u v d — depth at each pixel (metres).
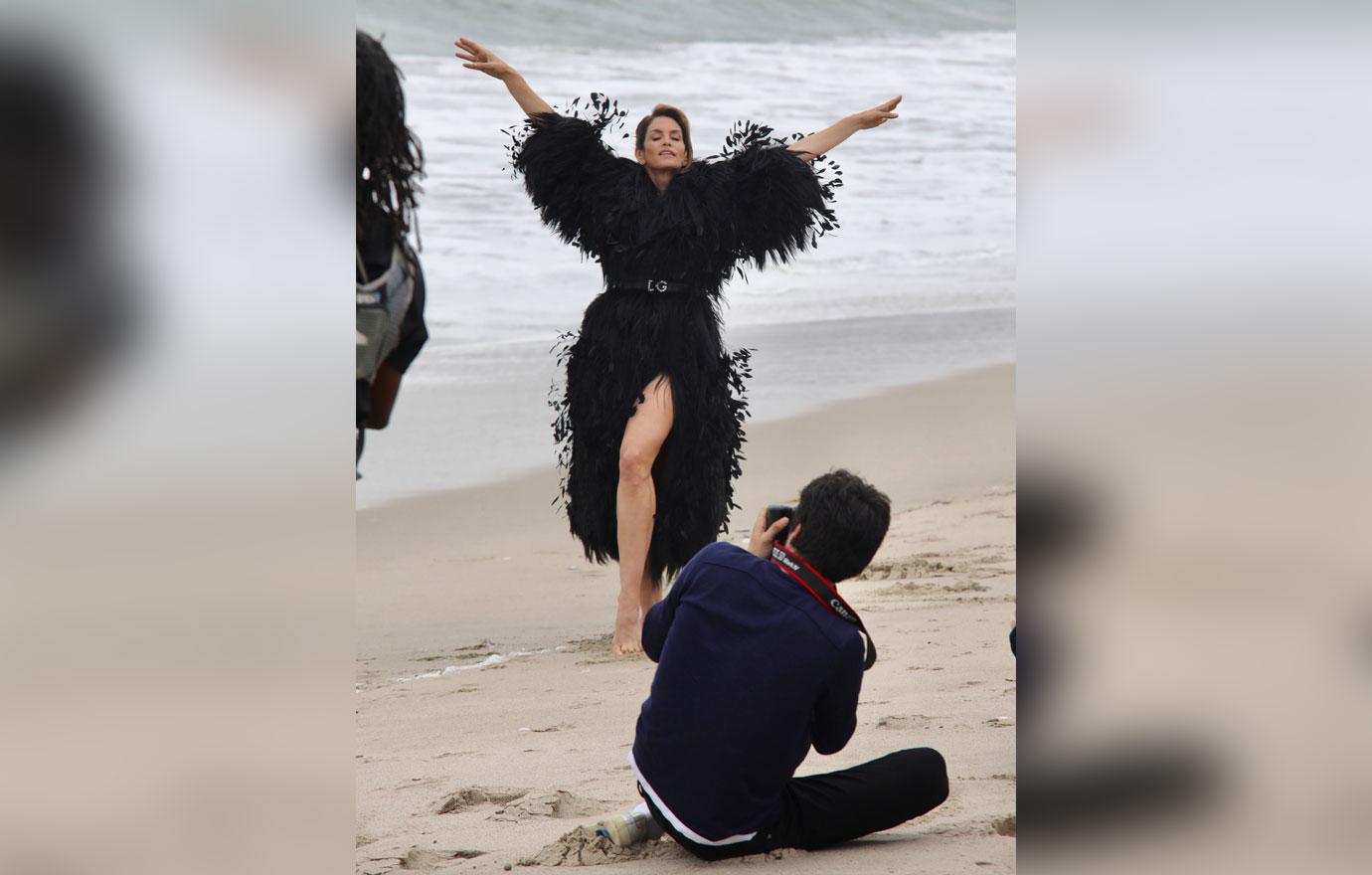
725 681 6.44
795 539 6.74
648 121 11.84
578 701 9.77
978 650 10.17
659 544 11.84
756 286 29.00
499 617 12.70
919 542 14.46
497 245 28.30
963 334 25.67
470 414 20.53
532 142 11.73
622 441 11.62
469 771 8.05
